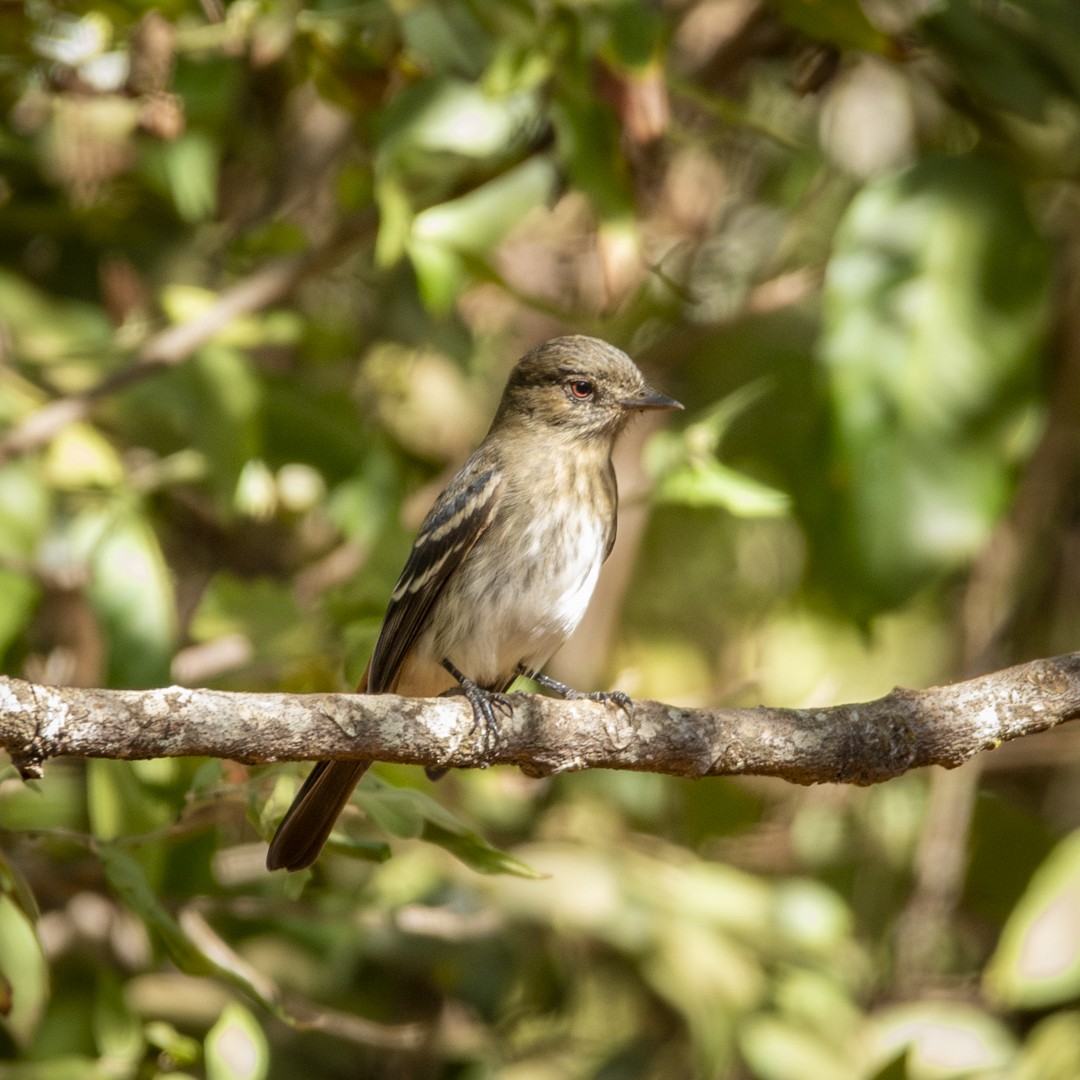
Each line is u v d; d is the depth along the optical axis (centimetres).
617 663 1312
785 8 997
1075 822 1356
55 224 1223
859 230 1048
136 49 996
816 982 1165
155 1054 927
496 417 1055
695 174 1270
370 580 1106
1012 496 1074
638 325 1313
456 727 720
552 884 1154
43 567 1105
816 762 749
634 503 1034
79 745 633
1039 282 1036
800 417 1313
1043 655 1301
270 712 672
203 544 1280
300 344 1272
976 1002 1248
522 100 1008
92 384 1112
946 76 1163
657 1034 1319
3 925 782
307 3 1003
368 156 1145
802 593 1070
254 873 1124
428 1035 1211
